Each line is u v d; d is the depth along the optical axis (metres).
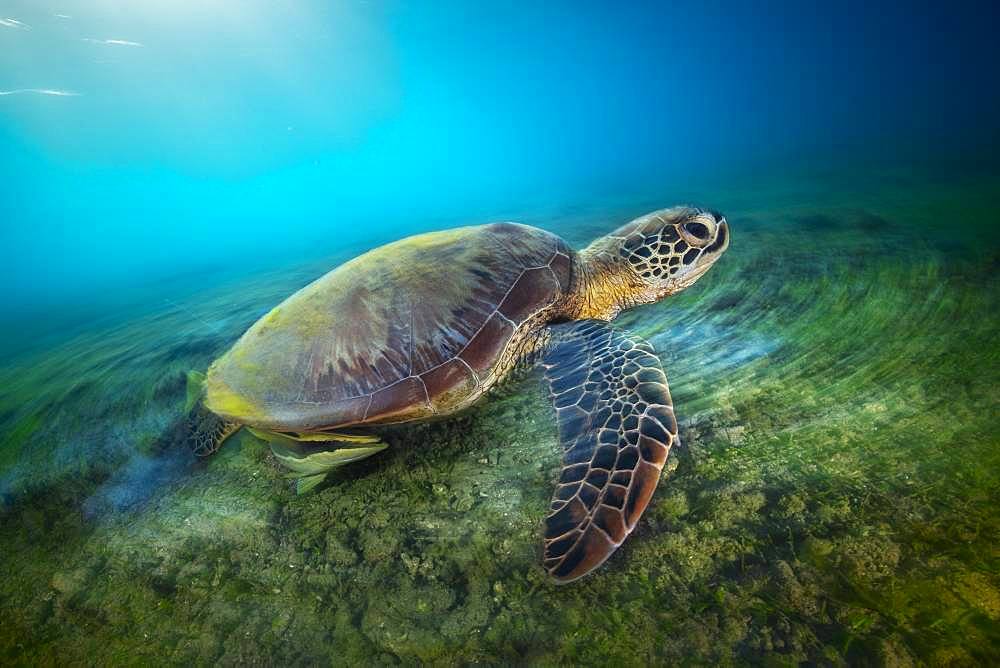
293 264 4.87
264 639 0.77
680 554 0.78
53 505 1.09
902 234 1.88
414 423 1.10
